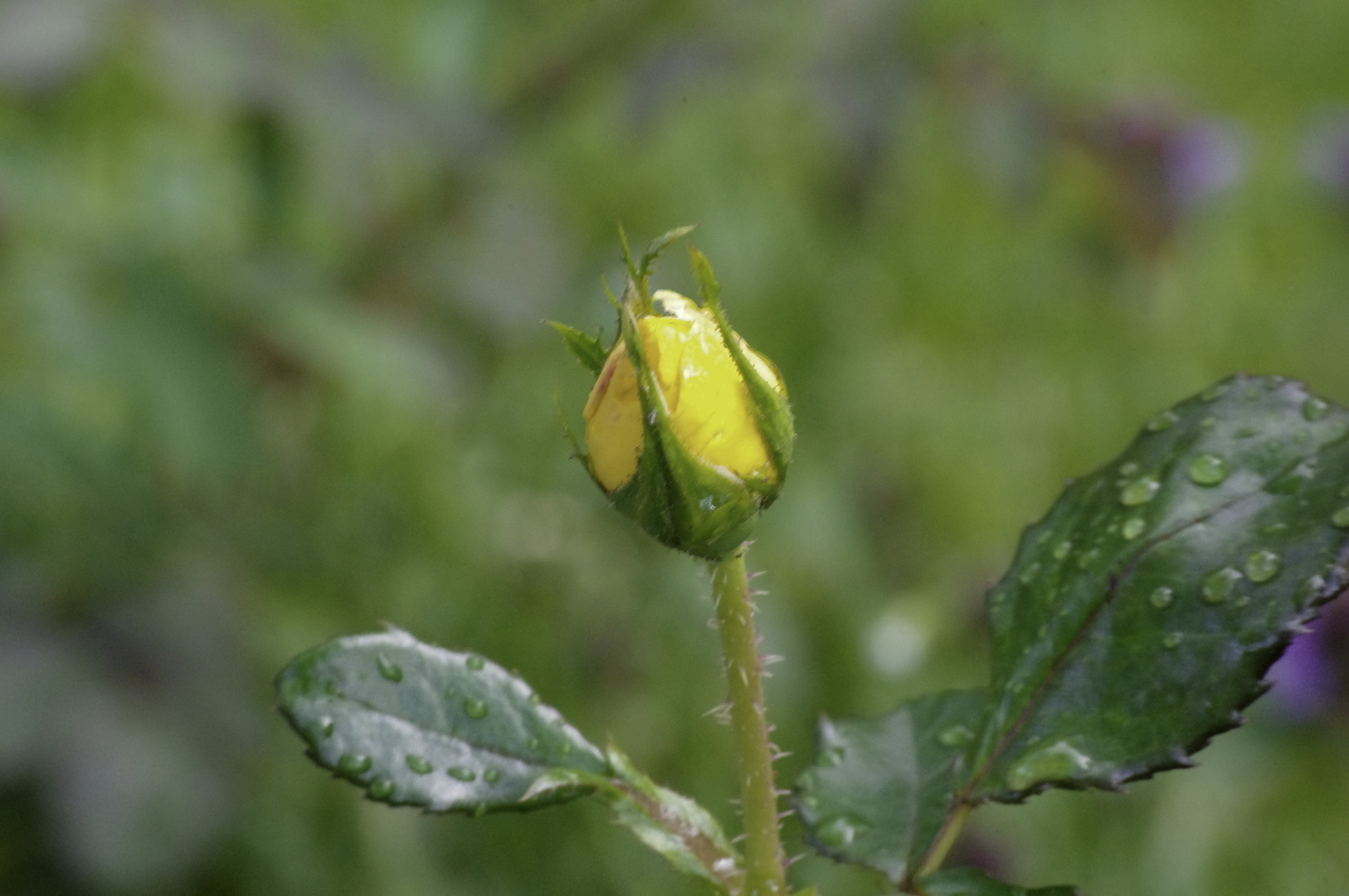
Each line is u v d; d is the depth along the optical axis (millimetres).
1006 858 750
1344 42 1406
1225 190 957
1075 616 434
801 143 1094
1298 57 1409
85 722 584
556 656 825
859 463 981
